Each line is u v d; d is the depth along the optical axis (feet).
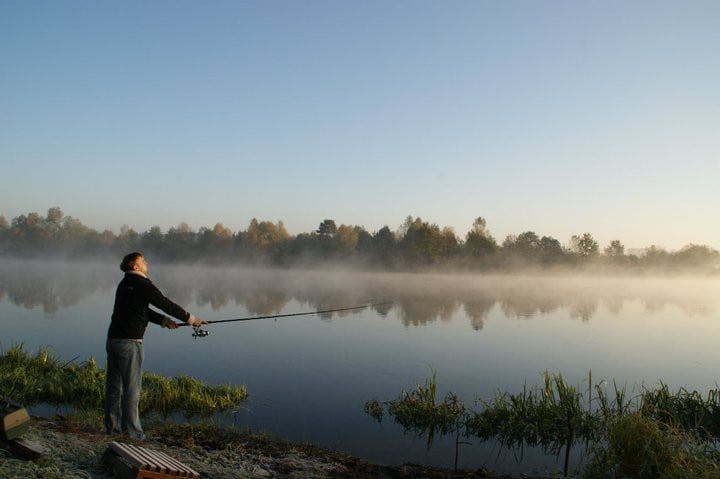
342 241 386.73
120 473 17.58
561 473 27.45
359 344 72.64
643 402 34.91
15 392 38.29
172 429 28.99
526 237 449.48
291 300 140.77
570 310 134.92
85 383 39.65
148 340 73.10
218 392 41.57
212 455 24.12
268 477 21.98
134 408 23.45
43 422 23.98
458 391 46.06
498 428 34.81
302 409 39.27
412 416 36.73
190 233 466.29
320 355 63.36
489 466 28.66
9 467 16.46
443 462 29.01
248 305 124.77
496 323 100.58
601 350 70.74
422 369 55.67
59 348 62.34
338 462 26.18
